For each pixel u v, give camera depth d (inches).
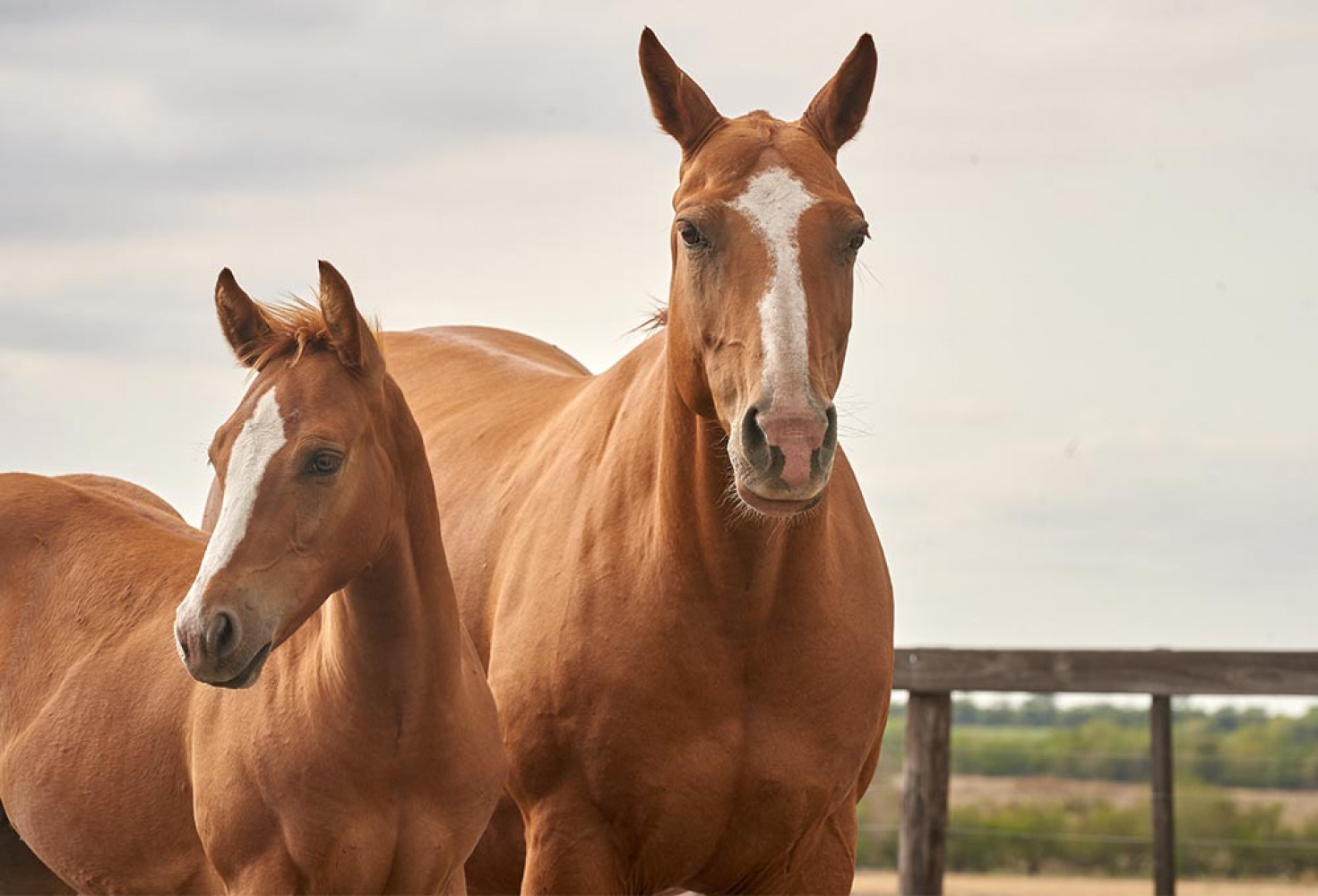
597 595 242.1
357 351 223.1
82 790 270.2
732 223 215.3
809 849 250.7
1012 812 993.5
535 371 331.3
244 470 211.2
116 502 316.8
